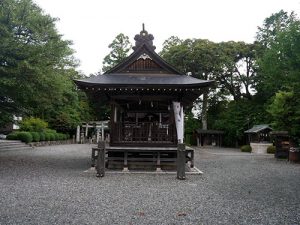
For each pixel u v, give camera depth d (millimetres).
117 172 12961
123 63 15891
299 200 7930
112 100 14930
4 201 7324
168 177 12008
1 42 13469
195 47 38656
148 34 16047
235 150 37000
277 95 22859
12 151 23984
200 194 8609
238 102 43688
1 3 14312
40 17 15023
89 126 46688
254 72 42125
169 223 5789
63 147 32312
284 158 23531
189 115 49062
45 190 8820
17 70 13422
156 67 15953
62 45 15586
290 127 21609
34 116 36969
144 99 15039
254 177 12398
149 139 14375
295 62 14422
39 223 5617
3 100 16312
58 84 15930
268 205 7332
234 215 6422
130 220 5918
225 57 38406
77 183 10164
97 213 6383
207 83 13453
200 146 47469
